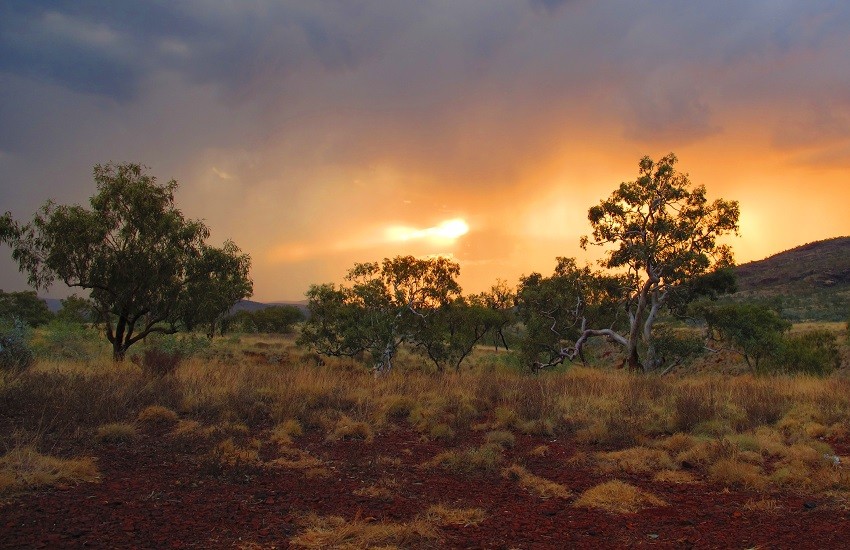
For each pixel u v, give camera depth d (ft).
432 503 18.74
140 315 68.85
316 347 90.53
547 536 15.76
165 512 16.29
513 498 19.65
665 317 122.31
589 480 22.20
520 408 35.50
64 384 32.50
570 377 53.42
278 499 18.30
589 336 109.29
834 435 30.25
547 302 110.01
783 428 31.42
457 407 36.70
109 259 64.34
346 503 18.21
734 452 24.68
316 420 31.32
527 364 109.60
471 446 27.89
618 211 95.04
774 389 43.14
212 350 108.27
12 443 21.72
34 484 17.67
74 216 61.57
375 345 86.99
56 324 110.73
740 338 99.14
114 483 18.86
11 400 28.53
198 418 30.63
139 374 39.24
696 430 30.37
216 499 17.90
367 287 87.76
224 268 70.49
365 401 36.99
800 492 20.44
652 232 95.61
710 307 104.58
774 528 16.57
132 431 25.26
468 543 15.08
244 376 41.93
